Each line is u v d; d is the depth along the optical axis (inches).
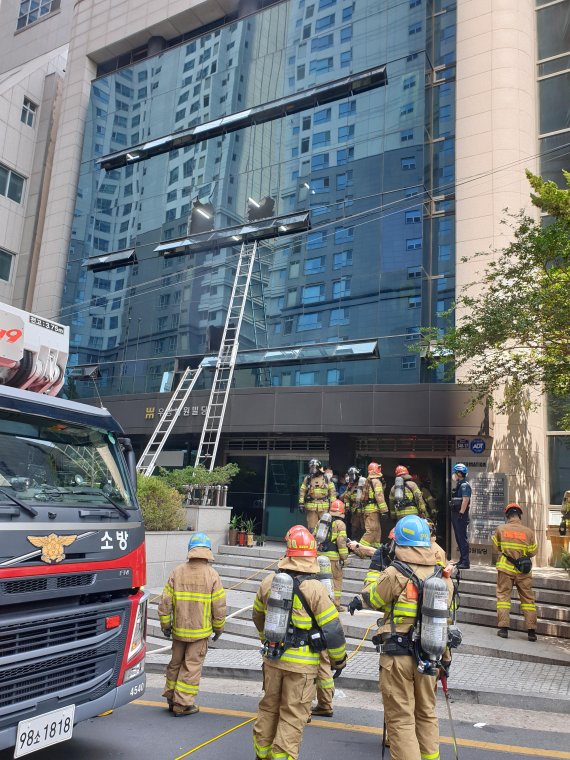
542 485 535.8
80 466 188.2
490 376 455.5
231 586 444.5
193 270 767.1
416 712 162.6
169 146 841.5
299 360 642.8
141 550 191.3
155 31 922.7
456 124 641.0
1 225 977.5
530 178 410.0
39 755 186.7
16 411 177.3
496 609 360.8
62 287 914.1
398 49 676.7
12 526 152.6
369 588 168.6
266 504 665.0
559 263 417.1
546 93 640.4
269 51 777.6
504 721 226.7
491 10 645.9
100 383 804.6
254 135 764.6
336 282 652.1
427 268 627.5
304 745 197.0
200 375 711.1
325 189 689.6
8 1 1320.1
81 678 164.2
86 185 920.3
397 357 597.0
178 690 226.4
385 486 599.2
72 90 990.4
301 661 159.8
